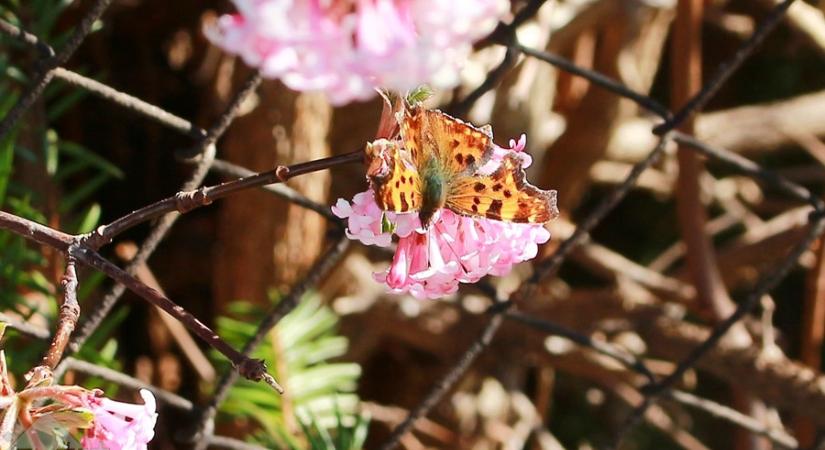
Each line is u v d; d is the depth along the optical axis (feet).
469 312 2.57
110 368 1.75
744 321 2.53
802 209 2.98
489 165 1.31
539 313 2.53
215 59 2.68
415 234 1.32
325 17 1.11
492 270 1.35
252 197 2.28
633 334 2.56
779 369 2.11
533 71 2.41
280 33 1.10
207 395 2.28
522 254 1.34
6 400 1.24
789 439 1.93
